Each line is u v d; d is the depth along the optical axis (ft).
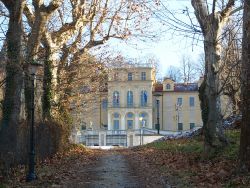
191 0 66.44
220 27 66.03
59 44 98.73
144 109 372.17
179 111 372.79
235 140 73.56
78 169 74.79
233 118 108.37
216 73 67.62
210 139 67.92
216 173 54.03
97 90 131.75
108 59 137.80
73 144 133.59
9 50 63.26
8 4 63.21
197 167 63.31
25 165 65.57
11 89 63.72
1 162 59.77
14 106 63.62
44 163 77.41
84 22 105.50
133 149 155.94
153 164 81.51
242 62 49.93
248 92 48.98
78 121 146.72
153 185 53.16
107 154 124.16
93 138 304.91
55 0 74.43
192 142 103.30
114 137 304.50
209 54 67.21
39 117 85.92
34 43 73.00
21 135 65.46
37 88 94.43
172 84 378.32
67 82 111.24
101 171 71.77
